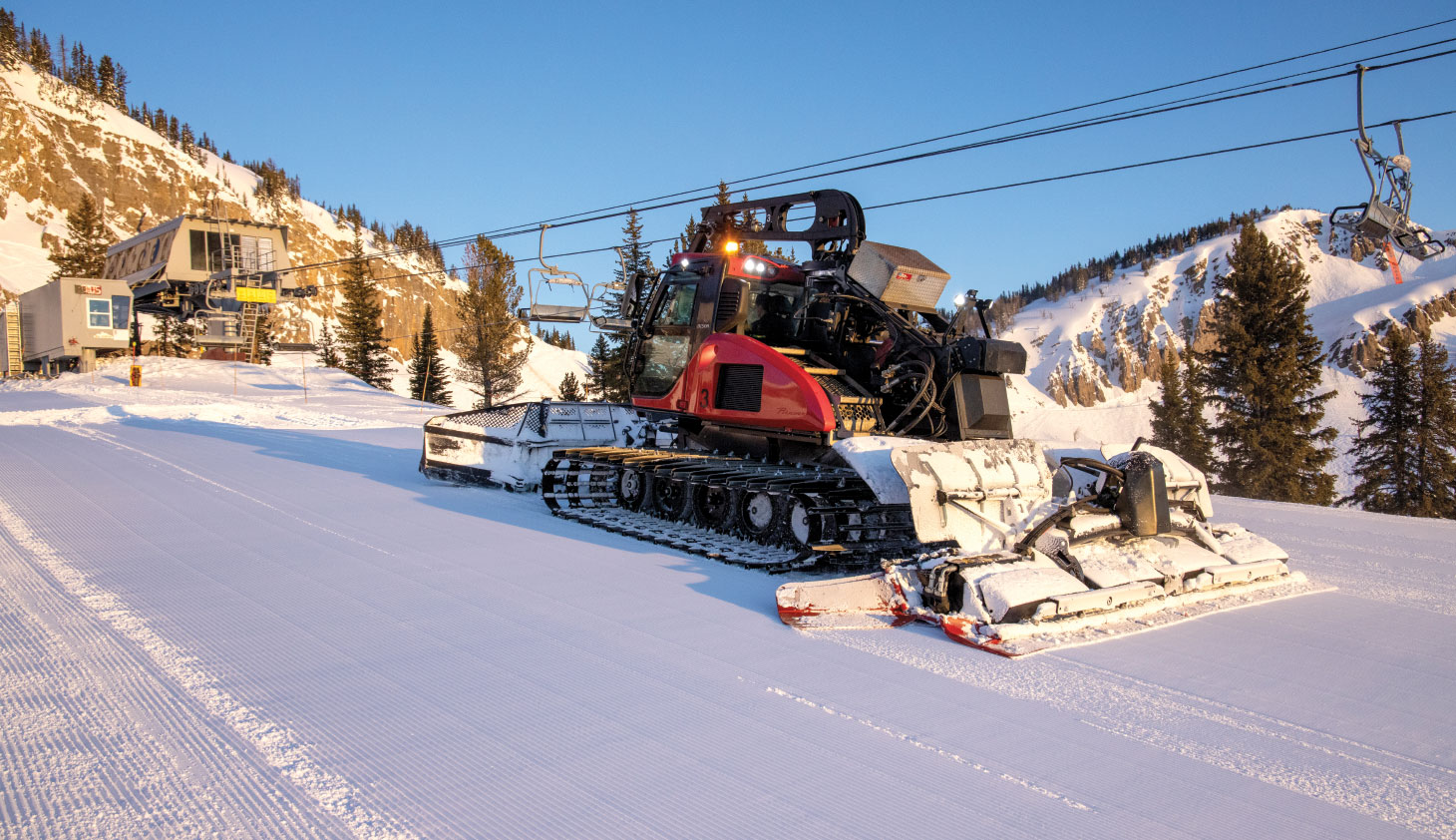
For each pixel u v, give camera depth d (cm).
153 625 506
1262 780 333
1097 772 336
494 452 1141
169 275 3634
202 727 363
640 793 312
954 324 818
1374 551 827
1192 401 3350
